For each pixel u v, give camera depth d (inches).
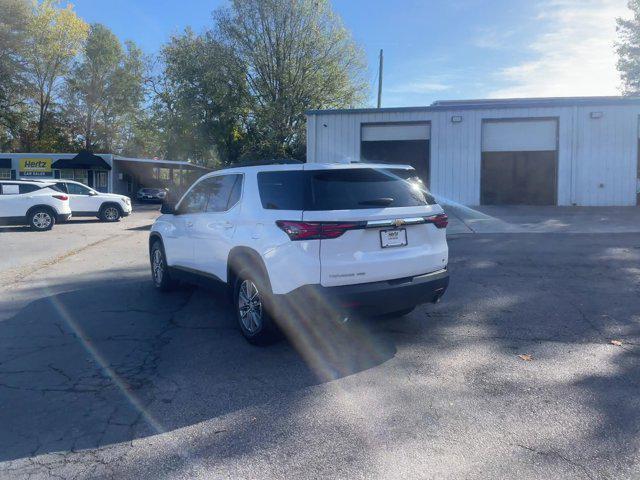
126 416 173.8
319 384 196.2
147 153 2468.0
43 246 572.7
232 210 248.2
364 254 214.5
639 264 387.9
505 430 159.9
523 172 912.9
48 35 1974.7
